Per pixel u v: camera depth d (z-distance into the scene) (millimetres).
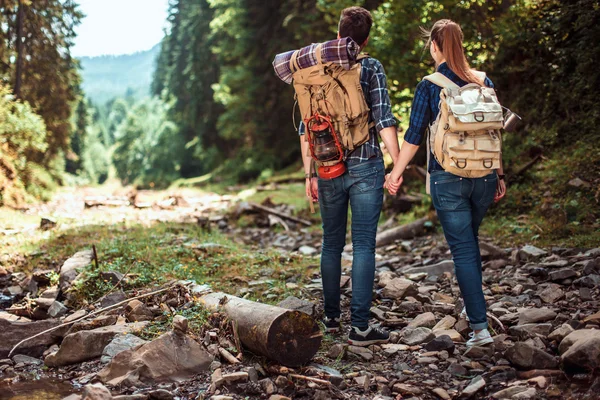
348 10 3795
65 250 7074
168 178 56812
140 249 6762
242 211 12227
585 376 3023
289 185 20250
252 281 5676
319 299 5047
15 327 4031
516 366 3293
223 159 45625
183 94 55750
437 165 3586
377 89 3682
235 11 32969
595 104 9125
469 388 3020
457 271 3615
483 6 11336
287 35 30281
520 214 7809
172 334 3596
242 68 33156
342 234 4035
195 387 3287
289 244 9172
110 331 3850
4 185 14609
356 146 3711
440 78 3531
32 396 3223
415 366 3477
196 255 6629
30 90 26250
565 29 9969
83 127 57125
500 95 11062
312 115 3711
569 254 5844
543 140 9477
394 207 10188
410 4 10523
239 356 3545
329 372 3357
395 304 4840
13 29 24891
